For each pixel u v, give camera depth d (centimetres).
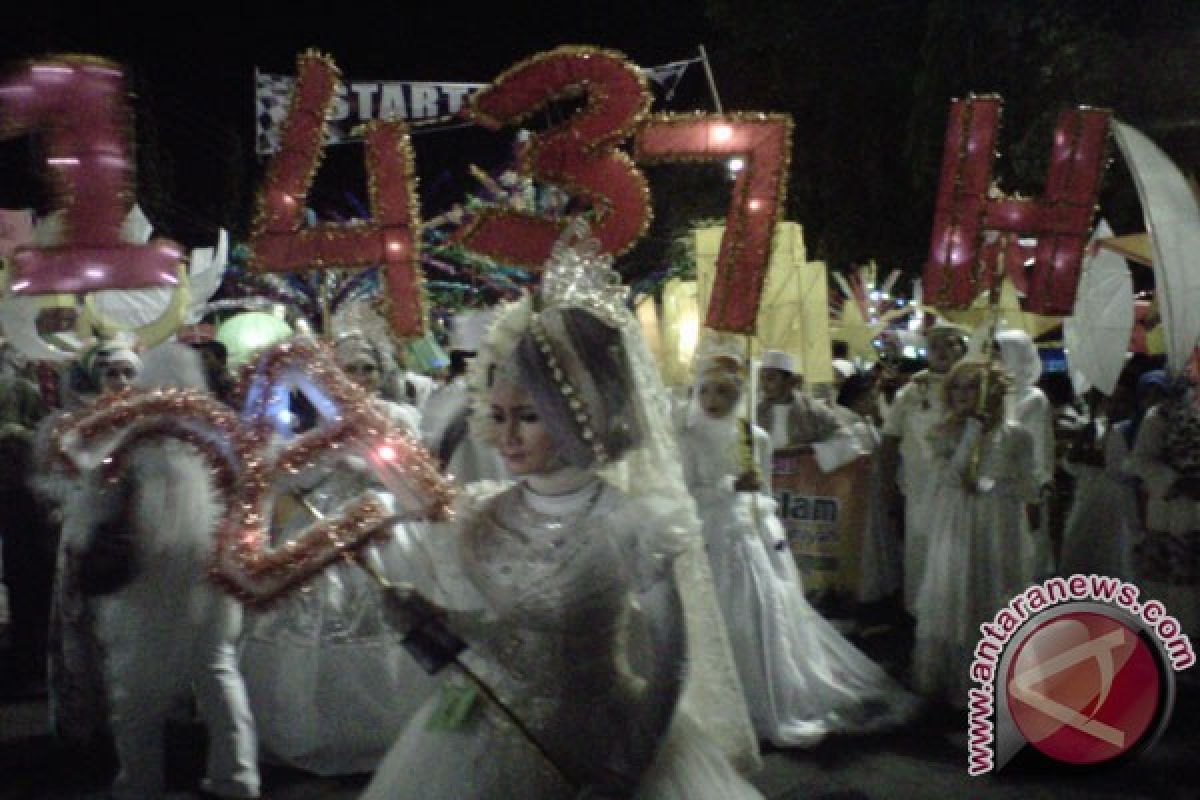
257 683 569
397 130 515
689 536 320
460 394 577
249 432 369
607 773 316
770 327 841
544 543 324
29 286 430
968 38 1577
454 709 326
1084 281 918
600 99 519
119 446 409
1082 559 894
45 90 427
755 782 563
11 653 738
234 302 1248
